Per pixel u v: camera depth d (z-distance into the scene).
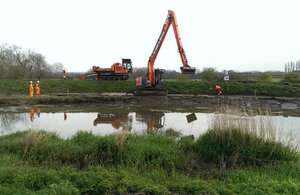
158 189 3.75
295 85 26.62
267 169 5.14
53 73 40.81
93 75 30.14
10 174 4.40
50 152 6.16
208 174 5.10
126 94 23.22
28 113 14.78
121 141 6.00
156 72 23.81
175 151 6.24
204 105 20.58
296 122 12.50
